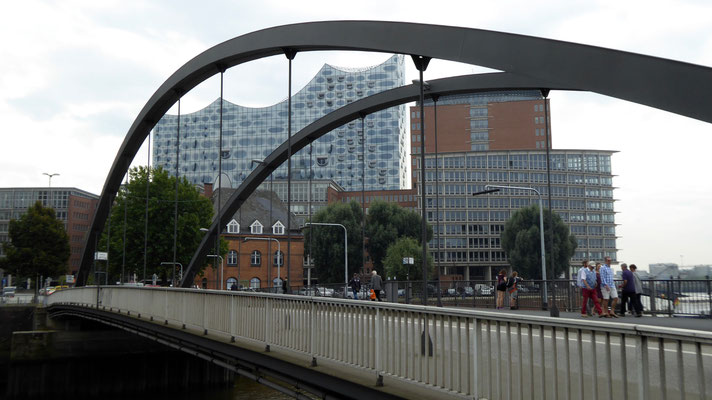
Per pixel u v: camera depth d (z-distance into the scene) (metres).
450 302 29.70
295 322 10.99
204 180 156.88
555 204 119.25
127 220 57.59
